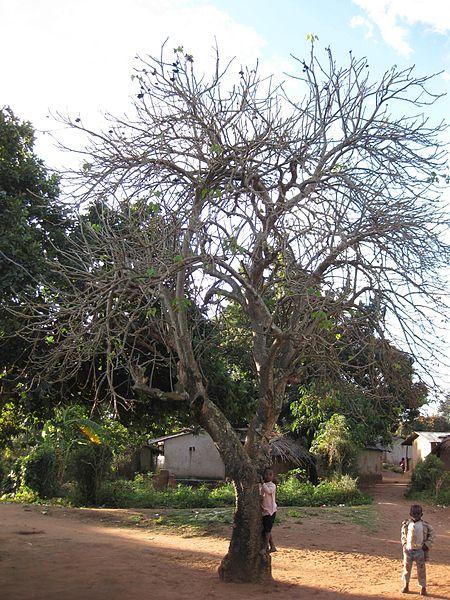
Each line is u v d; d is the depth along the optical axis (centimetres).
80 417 1777
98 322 900
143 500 2233
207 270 946
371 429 3097
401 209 934
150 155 1000
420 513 963
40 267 1183
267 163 995
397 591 952
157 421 1669
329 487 2547
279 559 1249
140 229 991
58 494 2655
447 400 957
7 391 1349
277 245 982
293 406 2314
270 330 1012
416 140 997
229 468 968
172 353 1234
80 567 1054
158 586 925
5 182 1253
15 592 862
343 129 1030
